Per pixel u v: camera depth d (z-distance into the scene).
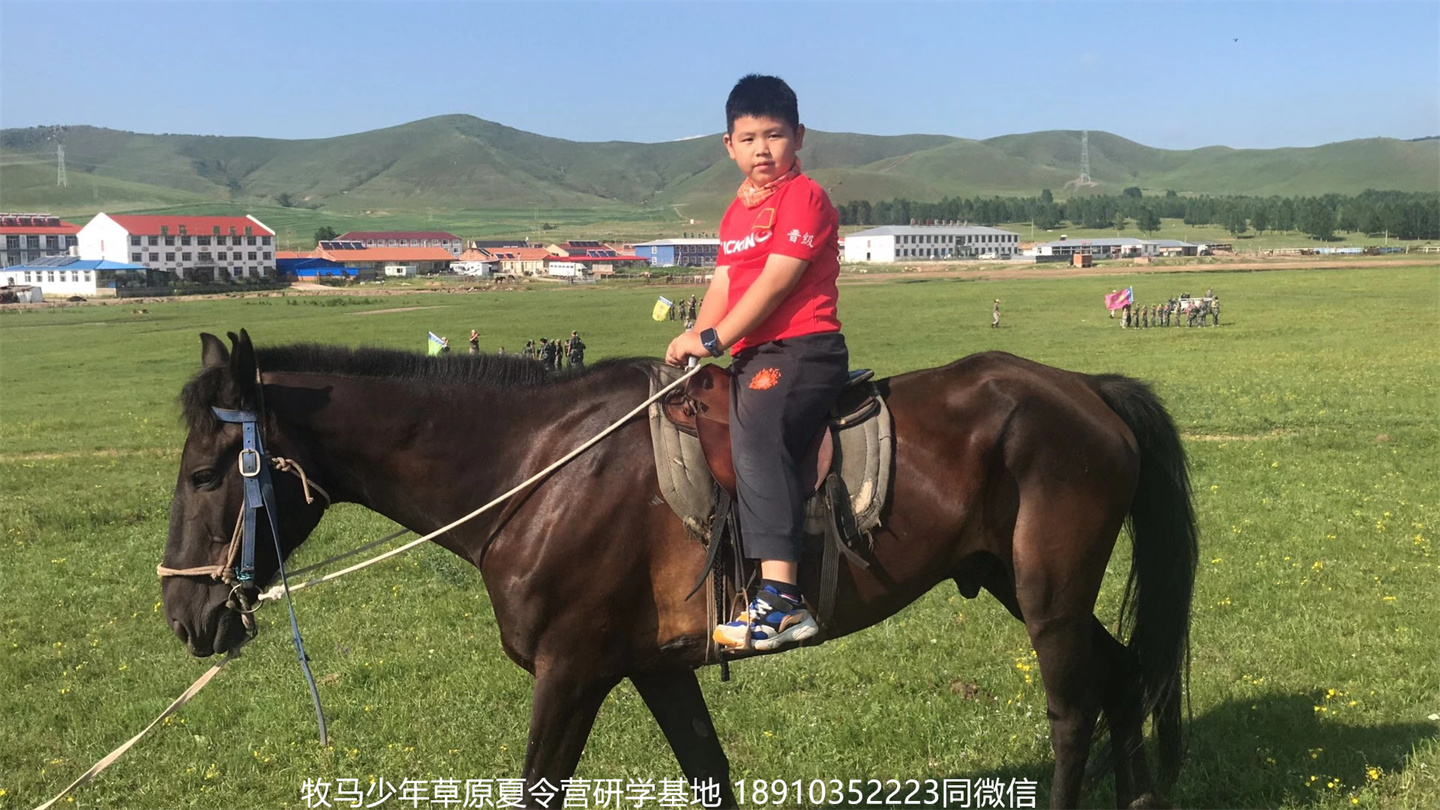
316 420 4.25
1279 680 6.49
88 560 11.12
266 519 4.19
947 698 6.50
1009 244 175.00
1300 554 9.21
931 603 8.34
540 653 4.17
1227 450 14.80
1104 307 61.94
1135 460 4.55
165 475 16.91
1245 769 5.43
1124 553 9.66
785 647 4.07
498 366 4.50
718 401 4.24
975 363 4.57
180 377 37.88
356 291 105.81
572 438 4.28
